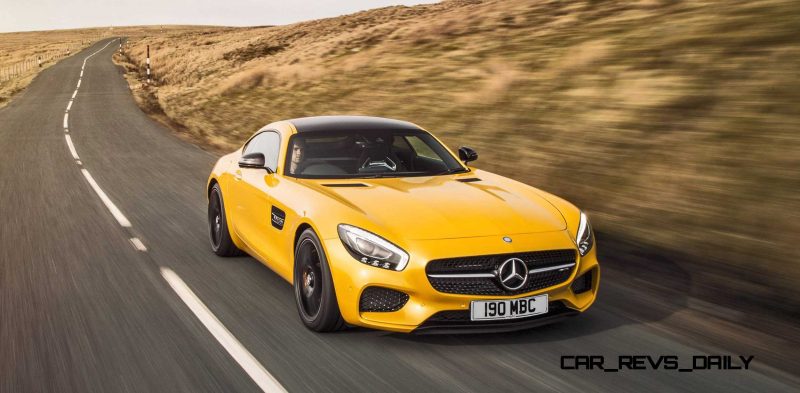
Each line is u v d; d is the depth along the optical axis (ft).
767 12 42.29
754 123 28.68
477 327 14.15
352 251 14.19
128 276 20.03
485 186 17.15
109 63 216.74
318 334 15.17
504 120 42.93
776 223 20.99
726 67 36.35
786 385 12.52
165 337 14.98
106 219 28.73
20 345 14.61
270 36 189.57
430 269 13.79
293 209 16.38
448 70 68.18
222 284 19.15
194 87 113.19
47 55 291.79
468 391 12.18
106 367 13.35
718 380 12.72
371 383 12.51
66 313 16.72
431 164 18.92
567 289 14.76
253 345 14.48
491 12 93.09
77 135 66.13
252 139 22.47
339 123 19.83
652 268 20.02
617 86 41.24
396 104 58.70
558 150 34.09
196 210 30.81
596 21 66.74
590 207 26.50
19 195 34.78
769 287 17.83
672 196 25.07
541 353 13.99
